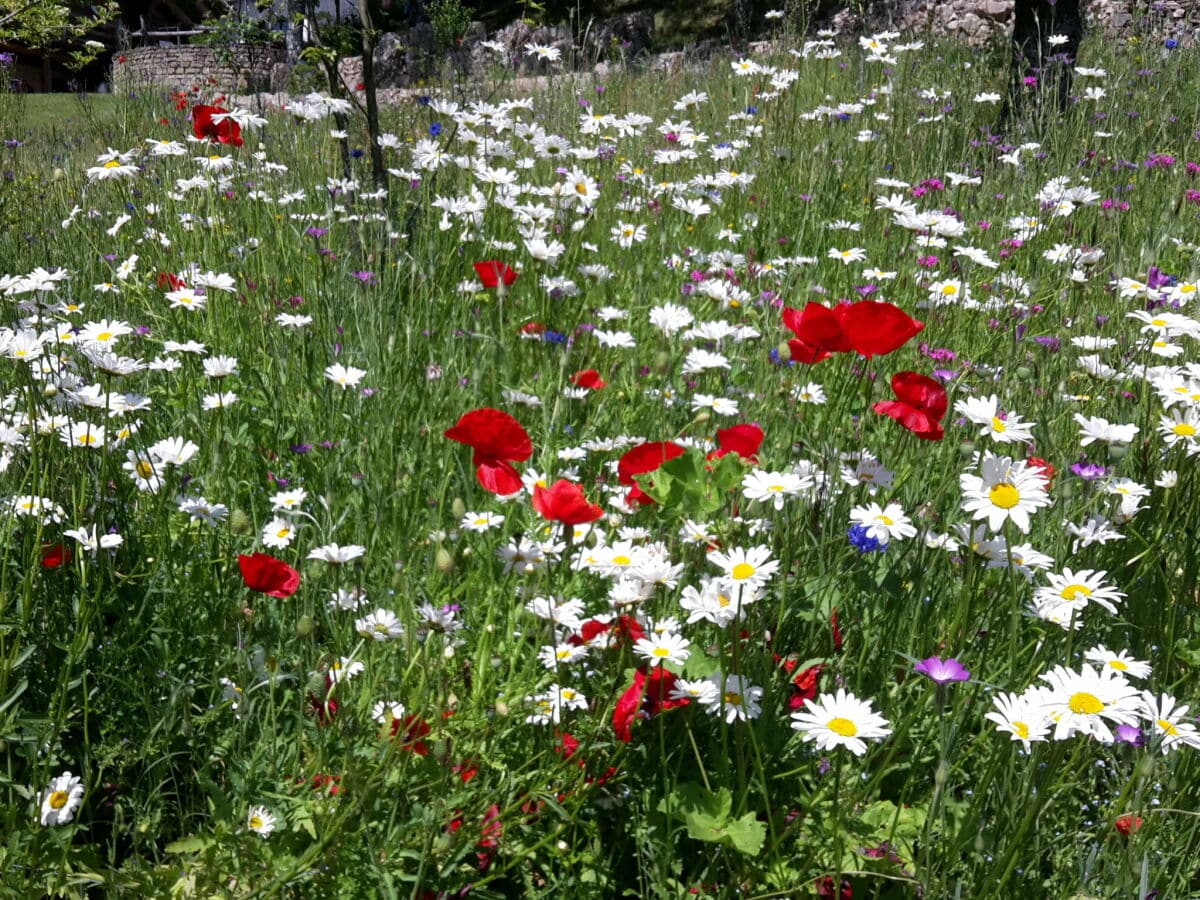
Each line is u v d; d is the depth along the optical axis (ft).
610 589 3.33
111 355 3.38
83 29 12.69
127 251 6.77
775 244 6.92
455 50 10.81
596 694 3.12
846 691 3.15
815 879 2.68
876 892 2.65
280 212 6.93
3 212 7.70
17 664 2.81
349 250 6.21
